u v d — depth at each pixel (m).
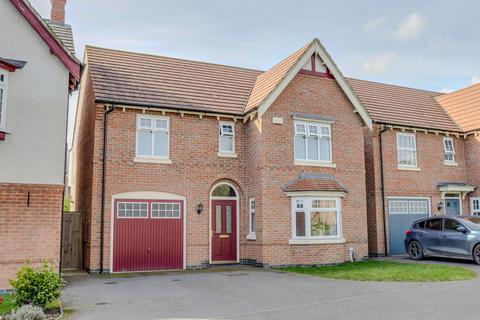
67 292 11.62
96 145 16.11
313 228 17.48
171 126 17.38
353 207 18.86
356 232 18.72
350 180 19.03
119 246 16.00
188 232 17.09
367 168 21.28
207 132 17.98
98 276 14.88
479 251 15.78
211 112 17.91
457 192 22.81
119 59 19.11
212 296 10.95
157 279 13.98
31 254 12.23
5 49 12.81
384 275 13.66
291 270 15.90
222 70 21.16
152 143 17.06
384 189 20.91
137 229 16.34
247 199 18.28
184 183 17.25
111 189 16.09
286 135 18.00
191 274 15.16
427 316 8.58
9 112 12.55
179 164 17.27
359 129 19.72
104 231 15.83
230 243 18.09
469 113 23.62
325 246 17.42
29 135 12.72
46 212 12.54
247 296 10.91
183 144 17.47
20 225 12.22
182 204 17.16
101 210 15.88
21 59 12.95
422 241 17.94
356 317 8.62
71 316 8.88
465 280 12.55
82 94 20.88
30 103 12.86
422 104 24.75
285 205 17.53
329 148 18.92
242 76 21.23
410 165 21.89
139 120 16.92
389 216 20.98
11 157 12.42
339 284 12.54
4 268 11.88
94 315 8.95
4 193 12.16
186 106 17.62
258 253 17.16
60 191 12.80
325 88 19.17
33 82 12.98
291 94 18.38
